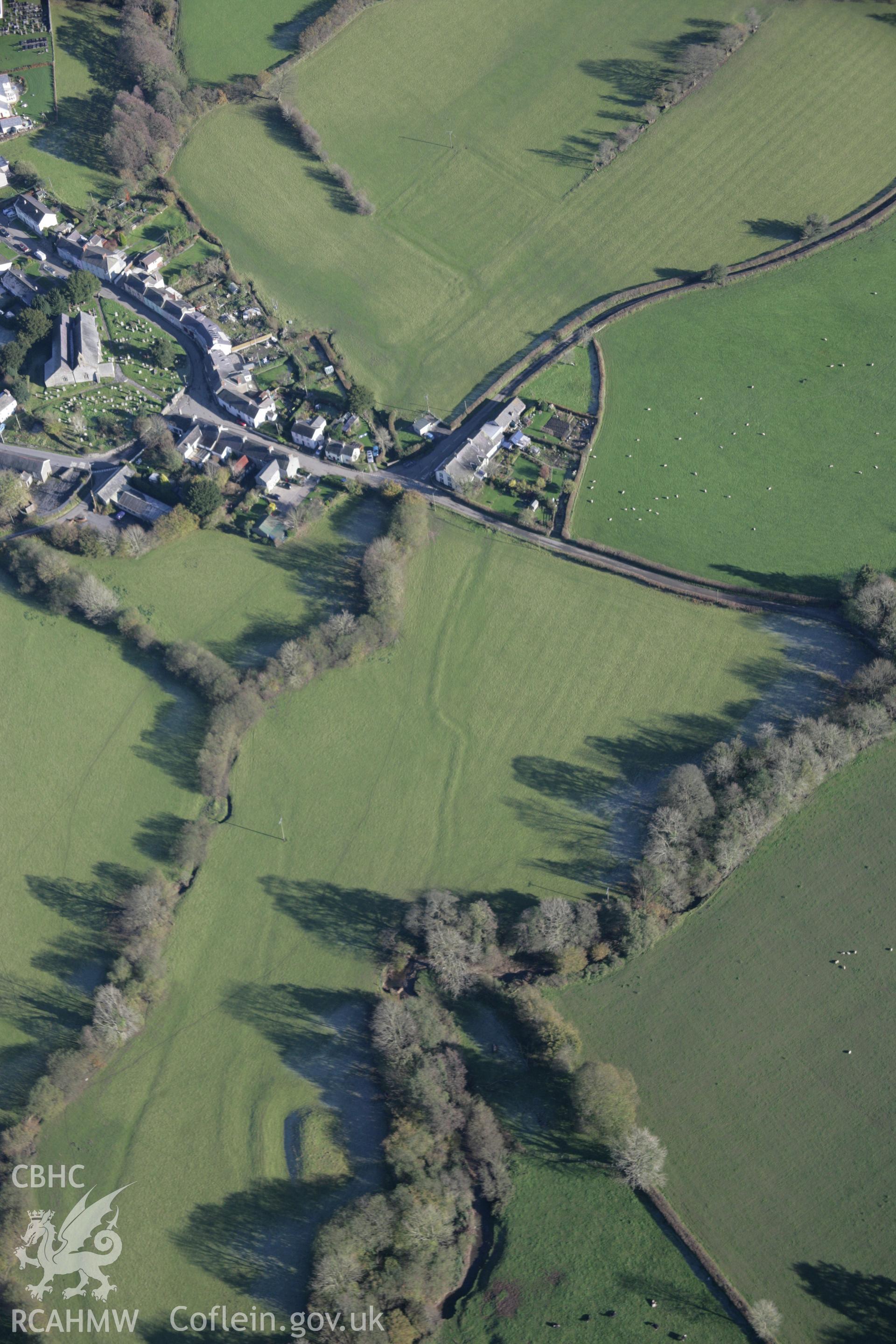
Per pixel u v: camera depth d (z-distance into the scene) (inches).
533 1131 5949.8
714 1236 5649.6
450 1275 5526.6
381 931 6515.8
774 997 6250.0
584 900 6550.2
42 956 6520.7
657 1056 6131.9
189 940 6545.3
